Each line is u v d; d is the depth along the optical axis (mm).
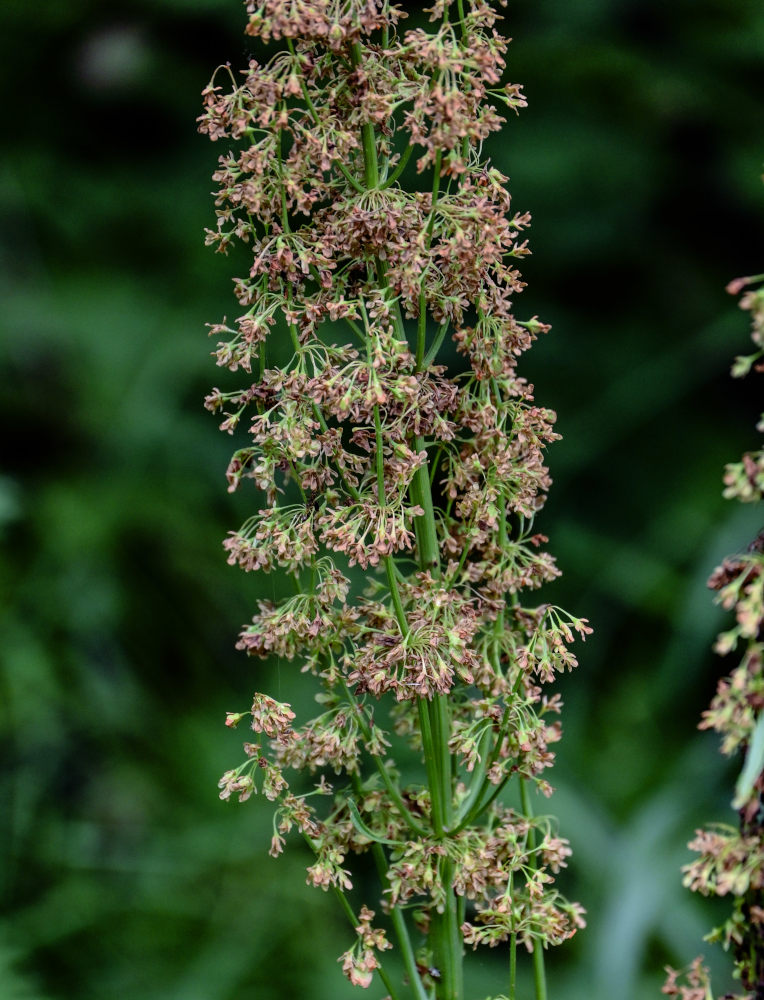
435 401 1752
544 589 5934
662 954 4414
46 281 6375
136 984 4168
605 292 6680
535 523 6109
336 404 1668
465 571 1864
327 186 1790
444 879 1823
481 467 1813
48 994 4105
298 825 1775
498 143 6281
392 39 1763
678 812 4363
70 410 6055
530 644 1734
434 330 5730
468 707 1952
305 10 1618
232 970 4172
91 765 4926
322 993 4117
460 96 1605
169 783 4984
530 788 4438
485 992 4023
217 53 6609
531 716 1757
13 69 6578
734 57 6367
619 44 6367
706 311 6590
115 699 5160
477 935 1766
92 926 4355
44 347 6105
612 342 6559
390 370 1688
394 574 1712
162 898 4465
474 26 1674
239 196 1699
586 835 4328
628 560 5855
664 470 6418
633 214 6500
